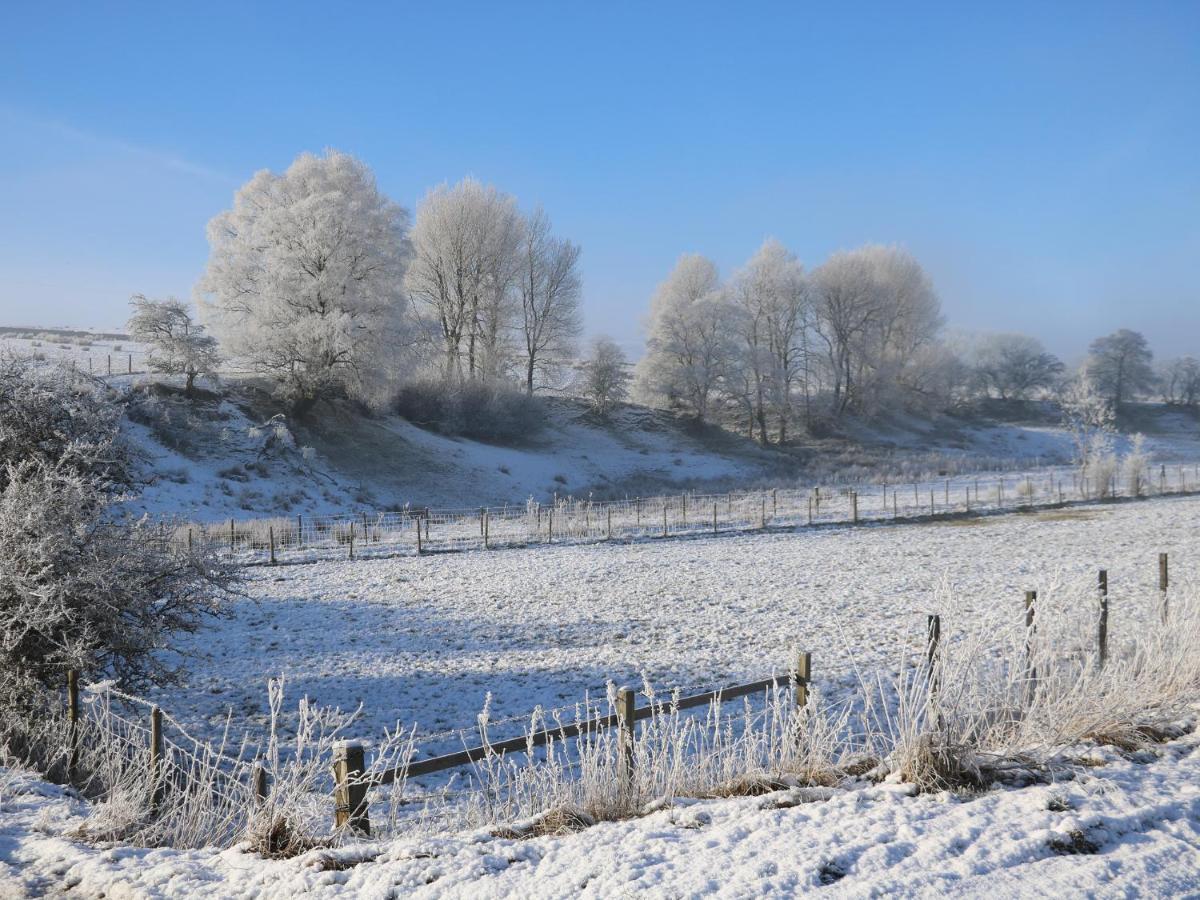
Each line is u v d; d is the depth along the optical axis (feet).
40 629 30.99
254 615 65.82
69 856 19.79
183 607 36.60
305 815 20.63
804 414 263.49
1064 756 21.33
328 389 175.22
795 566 82.23
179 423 148.15
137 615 34.88
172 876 18.25
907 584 70.13
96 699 29.89
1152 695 24.48
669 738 22.25
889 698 35.53
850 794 19.52
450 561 92.63
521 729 37.19
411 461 171.12
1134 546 87.86
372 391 177.47
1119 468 148.05
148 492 122.11
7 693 31.14
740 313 252.83
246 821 22.54
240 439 151.33
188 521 88.38
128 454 43.32
